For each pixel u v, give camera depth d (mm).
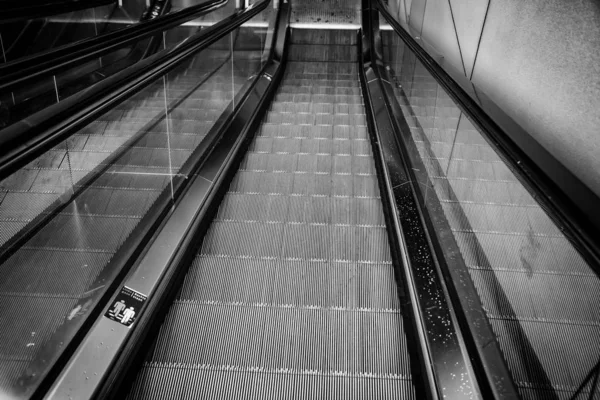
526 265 1925
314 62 7918
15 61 2113
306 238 2938
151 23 3244
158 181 3051
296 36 8578
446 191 3143
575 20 2324
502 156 1828
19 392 1712
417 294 2256
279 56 7527
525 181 1594
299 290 2523
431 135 3762
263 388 2029
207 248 2844
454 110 3146
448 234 2646
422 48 3691
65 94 4227
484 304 2113
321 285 2559
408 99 4934
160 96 4047
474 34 3791
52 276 2061
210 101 4699
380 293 2512
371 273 2648
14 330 1858
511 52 3062
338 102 5832
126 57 5875
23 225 2096
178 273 2518
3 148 1438
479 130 2121
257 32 7191
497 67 3266
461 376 1848
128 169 2883
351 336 2258
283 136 4602
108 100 2113
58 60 2293
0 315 1883
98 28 6582
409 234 2697
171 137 3666
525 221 2006
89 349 1926
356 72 7547
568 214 1335
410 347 2174
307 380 2059
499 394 1709
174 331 2266
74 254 2193
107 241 2389
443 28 4793
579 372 1476
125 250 2430
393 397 2002
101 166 2703
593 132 2105
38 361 1802
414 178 3297
